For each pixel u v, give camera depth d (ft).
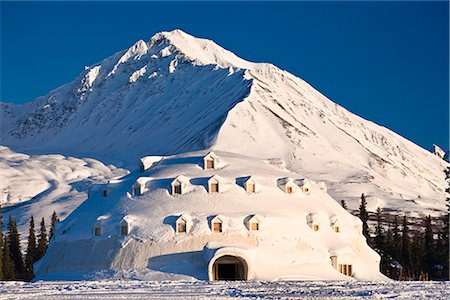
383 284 224.53
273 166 391.86
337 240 328.08
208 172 347.36
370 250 357.61
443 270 441.68
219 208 317.63
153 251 298.76
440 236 491.72
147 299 165.99
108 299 165.89
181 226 306.14
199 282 233.35
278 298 168.96
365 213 504.02
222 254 283.79
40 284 216.95
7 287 201.05
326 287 208.54
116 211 325.62
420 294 182.91
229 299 166.61
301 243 313.32
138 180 336.08
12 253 451.94
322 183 388.16
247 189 332.19
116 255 302.04
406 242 458.09
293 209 329.93
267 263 296.30
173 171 350.84
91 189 361.51
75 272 309.42
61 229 341.62
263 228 310.86
